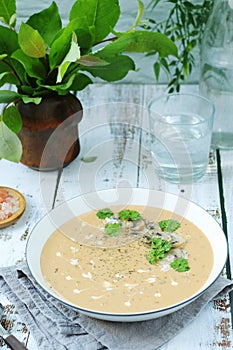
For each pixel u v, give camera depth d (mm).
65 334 852
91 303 859
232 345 841
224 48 1125
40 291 892
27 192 1112
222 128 1178
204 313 884
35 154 1119
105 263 923
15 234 1027
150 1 1313
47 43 1101
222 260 897
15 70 1078
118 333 844
